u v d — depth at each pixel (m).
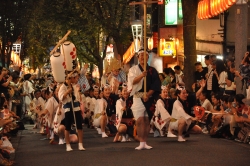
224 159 10.80
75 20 29.39
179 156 11.26
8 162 10.78
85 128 20.12
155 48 32.84
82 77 16.64
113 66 18.81
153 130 16.83
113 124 16.36
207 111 15.62
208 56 17.97
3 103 14.21
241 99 13.70
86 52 36.66
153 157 11.17
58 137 15.34
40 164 10.84
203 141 13.95
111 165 10.34
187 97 15.21
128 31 29.77
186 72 20.30
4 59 35.22
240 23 15.67
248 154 11.48
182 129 13.97
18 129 17.98
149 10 34.88
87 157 11.52
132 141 14.60
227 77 16.77
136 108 12.40
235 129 14.02
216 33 25.67
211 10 18.03
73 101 12.91
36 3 34.06
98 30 29.97
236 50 15.77
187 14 20.22
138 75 12.34
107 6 29.45
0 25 34.78
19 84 20.88
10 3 34.47
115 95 16.41
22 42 41.38
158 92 12.47
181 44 28.67
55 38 38.53
